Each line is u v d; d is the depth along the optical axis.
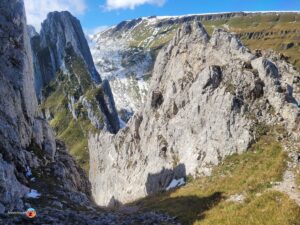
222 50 70.69
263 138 52.03
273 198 33.78
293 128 50.78
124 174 92.81
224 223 32.25
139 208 56.00
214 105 61.12
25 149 58.44
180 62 81.19
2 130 50.81
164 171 68.25
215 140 58.03
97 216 40.62
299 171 39.22
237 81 60.56
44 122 71.56
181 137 68.50
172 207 44.88
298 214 30.00
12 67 64.62
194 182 55.75
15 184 42.16
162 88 86.38
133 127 96.75
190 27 84.38
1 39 64.56
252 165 46.72
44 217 34.03
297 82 60.16
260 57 61.50
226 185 44.53
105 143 131.62
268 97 57.00
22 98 64.06
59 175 58.31
